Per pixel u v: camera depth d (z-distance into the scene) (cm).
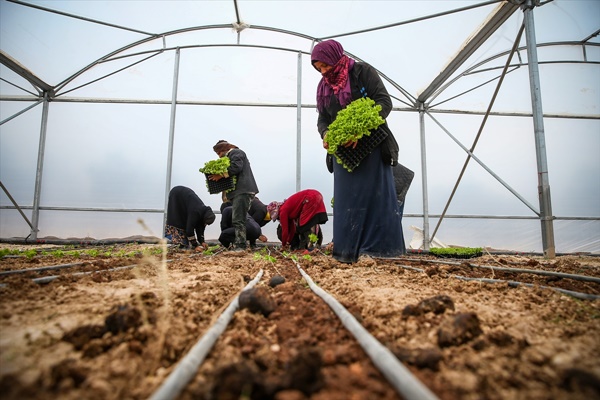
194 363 124
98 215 1108
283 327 173
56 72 1062
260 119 1148
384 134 422
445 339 152
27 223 1084
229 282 302
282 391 108
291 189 1140
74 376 121
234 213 689
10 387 115
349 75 455
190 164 1119
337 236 465
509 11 713
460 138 1140
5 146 1094
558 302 226
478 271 381
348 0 880
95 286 262
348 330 166
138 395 116
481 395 114
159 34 1038
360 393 110
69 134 1119
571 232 1095
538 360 138
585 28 985
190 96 1137
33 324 170
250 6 943
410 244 1104
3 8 881
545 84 1124
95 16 932
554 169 1120
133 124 1134
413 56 988
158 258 505
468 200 1121
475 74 1080
